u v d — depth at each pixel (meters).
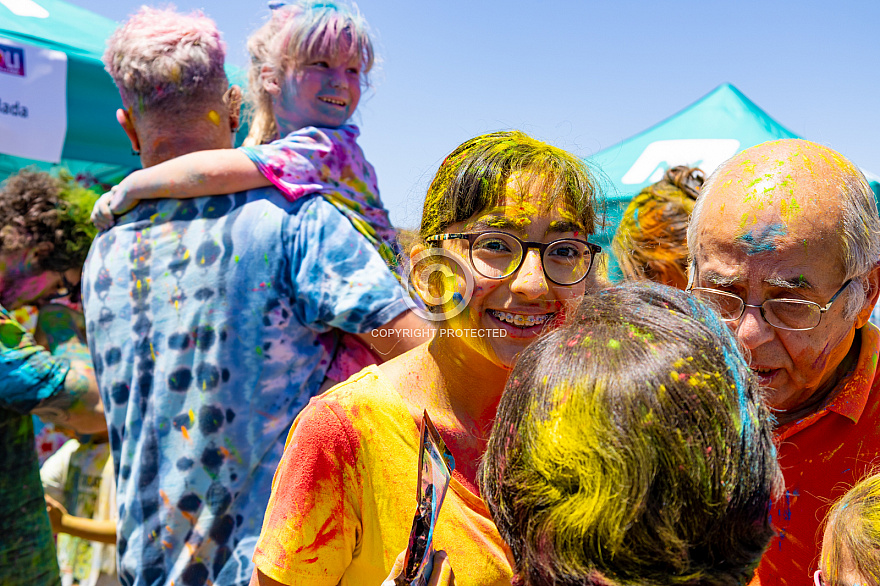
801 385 1.24
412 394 1.16
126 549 1.88
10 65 3.09
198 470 1.82
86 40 3.36
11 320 2.01
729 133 4.00
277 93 2.24
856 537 0.88
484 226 1.13
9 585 1.97
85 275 2.03
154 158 2.03
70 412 2.05
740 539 0.69
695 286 1.31
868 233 1.21
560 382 0.72
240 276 1.83
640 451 0.65
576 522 0.65
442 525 1.07
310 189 1.90
